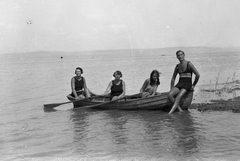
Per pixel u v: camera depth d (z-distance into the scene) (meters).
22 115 8.70
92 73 26.86
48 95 13.41
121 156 4.58
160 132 6.14
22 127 7.00
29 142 5.61
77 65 46.19
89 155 4.68
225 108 8.68
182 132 6.07
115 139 5.68
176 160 4.30
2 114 8.88
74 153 4.82
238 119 7.27
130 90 13.95
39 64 55.62
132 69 30.45
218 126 6.55
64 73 28.56
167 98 8.66
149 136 5.82
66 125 7.20
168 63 42.84
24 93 14.14
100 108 9.90
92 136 6.00
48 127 6.97
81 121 7.69
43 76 24.81
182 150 4.79
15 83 18.92
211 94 11.87
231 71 23.19
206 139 5.45
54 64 54.31
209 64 34.34
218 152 4.62
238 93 11.92
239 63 35.22
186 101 8.67
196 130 6.22
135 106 9.23
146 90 9.62
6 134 6.29
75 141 5.61
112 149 4.99
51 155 4.74
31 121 7.75
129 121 7.51
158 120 7.47
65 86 16.91
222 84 15.15
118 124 7.16
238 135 5.71
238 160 4.23
